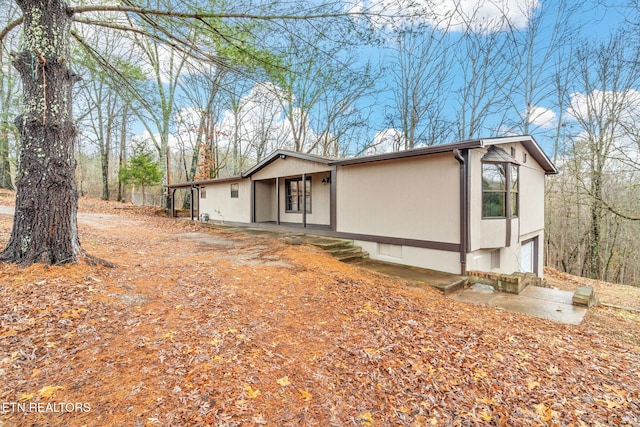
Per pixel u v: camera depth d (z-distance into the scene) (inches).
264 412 82.8
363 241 343.0
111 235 337.1
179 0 176.1
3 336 106.3
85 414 76.5
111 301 143.4
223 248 300.2
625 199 590.2
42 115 166.2
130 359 101.4
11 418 73.6
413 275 259.9
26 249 163.3
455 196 263.7
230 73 213.6
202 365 100.7
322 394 93.3
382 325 144.2
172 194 719.1
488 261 310.3
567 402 96.2
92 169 1237.7
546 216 685.9
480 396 97.0
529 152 375.2
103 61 227.5
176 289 169.2
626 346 144.1
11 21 203.9
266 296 169.8
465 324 155.1
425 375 106.3
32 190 165.9
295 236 379.9
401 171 304.3
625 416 90.7
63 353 101.5
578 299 204.1
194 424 75.5
